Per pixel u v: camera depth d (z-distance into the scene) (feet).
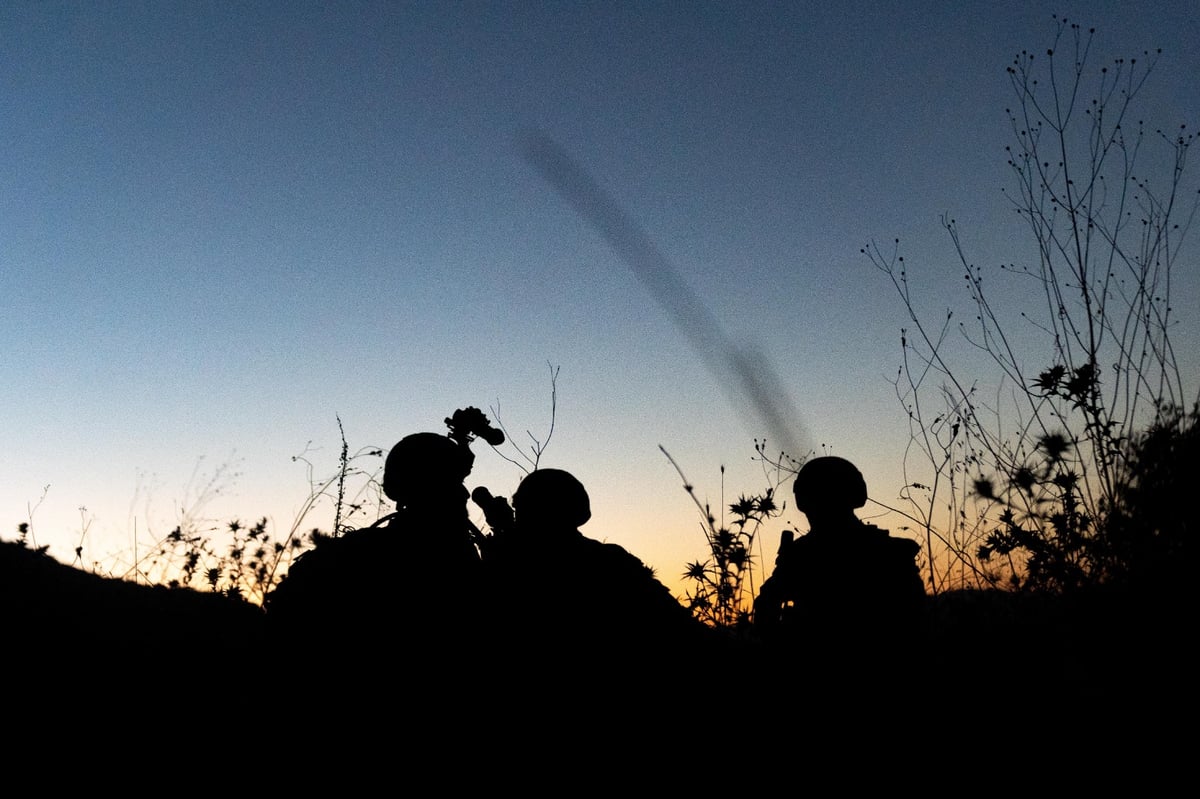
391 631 7.94
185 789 8.96
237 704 10.98
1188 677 9.11
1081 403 11.64
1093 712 9.16
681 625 9.06
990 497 11.30
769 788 9.29
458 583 8.44
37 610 13.15
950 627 11.13
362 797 7.45
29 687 11.16
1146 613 9.48
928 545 12.44
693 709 8.89
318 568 8.22
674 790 8.45
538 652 8.41
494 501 10.60
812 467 10.93
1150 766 8.49
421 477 8.80
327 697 7.74
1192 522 9.78
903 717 9.71
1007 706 9.58
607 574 9.02
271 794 7.73
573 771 7.95
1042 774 8.79
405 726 7.64
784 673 10.27
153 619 14.26
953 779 9.08
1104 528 10.53
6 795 8.96
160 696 11.42
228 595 16.01
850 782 9.44
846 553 10.50
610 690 8.39
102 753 9.86
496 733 7.91
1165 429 10.50
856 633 10.11
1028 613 10.72
